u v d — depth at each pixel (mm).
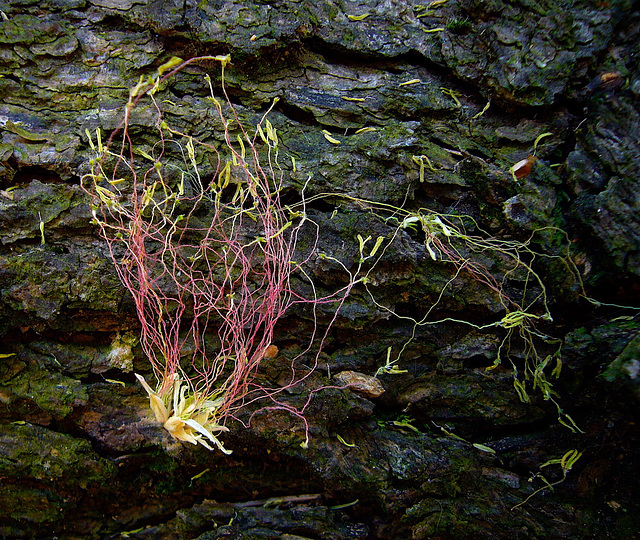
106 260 96
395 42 105
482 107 105
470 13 103
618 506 100
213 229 99
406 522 101
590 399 100
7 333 98
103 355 100
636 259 93
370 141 102
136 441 100
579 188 98
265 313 98
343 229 100
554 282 99
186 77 102
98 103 101
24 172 99
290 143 103
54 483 99
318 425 100
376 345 104
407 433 105
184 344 100
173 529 102
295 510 102
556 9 98
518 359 103
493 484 102
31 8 102
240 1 101
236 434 99
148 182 99
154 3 100
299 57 104
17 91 101
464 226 103
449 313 103
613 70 98
